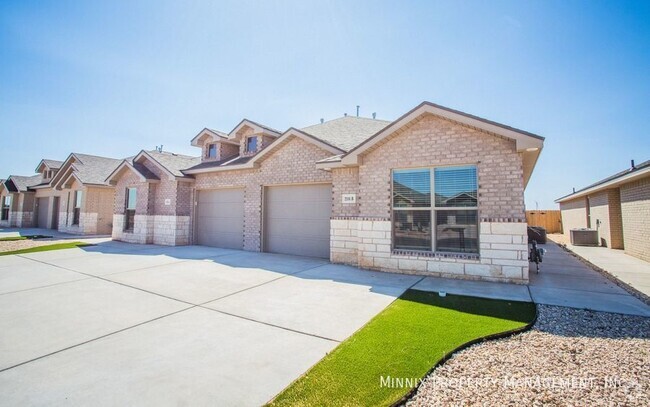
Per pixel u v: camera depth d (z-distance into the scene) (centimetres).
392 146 811
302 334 388
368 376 281
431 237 768
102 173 2128
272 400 246
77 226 2025
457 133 734
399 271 786
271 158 1172
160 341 368
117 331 400
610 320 441
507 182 681
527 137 636
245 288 625
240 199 1290
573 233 1548
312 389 260
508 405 240
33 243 1466
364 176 846
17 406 240
